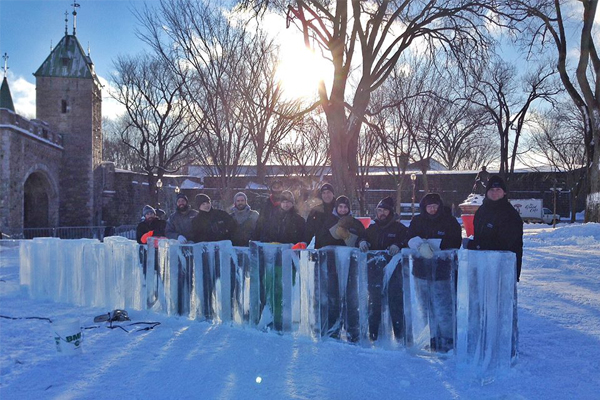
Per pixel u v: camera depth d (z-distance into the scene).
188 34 16.05
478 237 4.30
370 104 23.33
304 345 4.46
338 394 3.25
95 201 37.38
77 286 6.53
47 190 32.94
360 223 5.02
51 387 3.44
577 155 40.91
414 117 25.23
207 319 5.39
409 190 43.75
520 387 3.33
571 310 5.32
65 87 35.53
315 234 5.33
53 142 32.91
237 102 16.77
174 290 5.61
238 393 3.28
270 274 4.92
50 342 4.62
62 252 6.69
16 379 3.60
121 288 6.11
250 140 20.05
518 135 32.47
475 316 3.76
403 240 4.75
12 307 6.34
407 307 4.16
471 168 61.53
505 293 3.67
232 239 6.35
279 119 20.14
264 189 27.81
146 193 43.22
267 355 4.13
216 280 5.34
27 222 32.72
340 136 14.08
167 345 4.46
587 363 3.69
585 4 16.02
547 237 14.43
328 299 4.59
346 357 4.08
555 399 3.10
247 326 5.07
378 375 3.63
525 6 13.82
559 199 44.06
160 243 5.80
